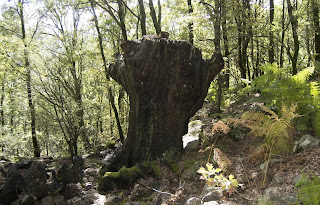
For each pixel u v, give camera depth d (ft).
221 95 30.22
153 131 19.62
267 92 18.39
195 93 19.49
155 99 19.40
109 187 17.76
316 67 20.44
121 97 40.01
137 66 18.67
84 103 34.68
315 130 14.76
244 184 13.12
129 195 16.47
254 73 50.29
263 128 13.37
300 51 58.39
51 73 23.29
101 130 49.44
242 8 29.04
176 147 19.88
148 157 19.60
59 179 17.78
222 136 19.81
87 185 19.11
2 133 54.29
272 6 38.45
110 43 45.32
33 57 23.62
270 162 13.71
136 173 17.92
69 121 23.25
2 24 41.11
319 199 9.11
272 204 10.65
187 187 15.34
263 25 32.42
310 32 32.86
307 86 16.01
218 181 10.94
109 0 32.09
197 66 19.40
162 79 19.02
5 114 62.90
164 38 19.17
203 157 18.21
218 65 20.15
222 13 28.32
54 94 22.91
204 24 31.55
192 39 36.04
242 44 39.73
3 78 33.50
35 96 25.91
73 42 33.35
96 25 36.52
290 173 12.16
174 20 34.94
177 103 19.34
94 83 38.19
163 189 16.02
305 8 29.63
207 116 29.91
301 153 13.48
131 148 20.39
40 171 16.10
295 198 10.41
